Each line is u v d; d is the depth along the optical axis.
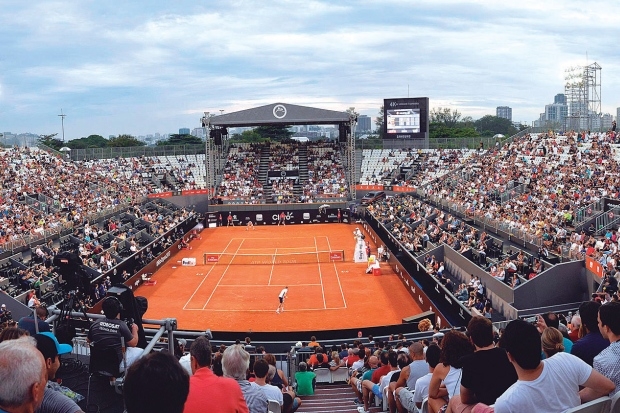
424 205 72.00
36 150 85.12
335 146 102.75
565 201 50.19
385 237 63.19
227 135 103.00
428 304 38.91
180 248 67.50
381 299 45.41
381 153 98.56
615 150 60.88
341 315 41.25
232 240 73.69
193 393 6.51
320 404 18.97
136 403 4.58
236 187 92.38
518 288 35.34
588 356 8.82
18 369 4.70
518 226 47.53
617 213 41.47
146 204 80.81
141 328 11.31
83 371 12.05
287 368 24.23
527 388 6.60
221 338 32.03
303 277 53.72
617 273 30.45
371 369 18.77
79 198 70.31
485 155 81.44
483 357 7.71
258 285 50.91
